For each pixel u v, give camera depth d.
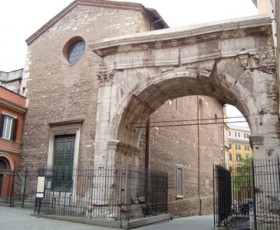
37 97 21.78
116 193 15.32
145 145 19.81
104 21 20.48
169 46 15.59
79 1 21.78
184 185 25.41
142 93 15.97
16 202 19.83
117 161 15.69
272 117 12.98
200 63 14.86
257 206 12.44
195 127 29.23
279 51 10.87
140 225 15.09
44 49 22.55
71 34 21.58
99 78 16.83
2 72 25.56
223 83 14.33
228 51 14.30
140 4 19.47
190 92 16.80
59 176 18.94
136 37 15.97
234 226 14.45
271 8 12.78
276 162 12.49
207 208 29.73
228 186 17.06
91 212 15.27
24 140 21.50
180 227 15.71
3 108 20.67
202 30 14.58
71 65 20.89
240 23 13.87
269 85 13.33
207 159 31.41
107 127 15.96
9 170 20.28
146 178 18.22
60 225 13.01
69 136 19.58
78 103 19.73
